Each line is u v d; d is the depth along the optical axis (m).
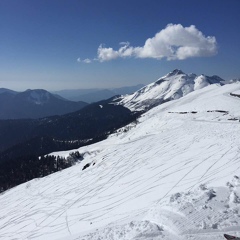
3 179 114.50
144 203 31.22
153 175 40.81
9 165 126.50
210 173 33.84
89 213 35.75
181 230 12.13
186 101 163.12
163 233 12.25
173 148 51.56
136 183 40.47
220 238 11.25
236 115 69.50
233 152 38.75
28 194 61.38
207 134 53.22
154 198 31.62
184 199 15.30
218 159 37.81
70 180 59.19
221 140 46.22
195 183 31.70
